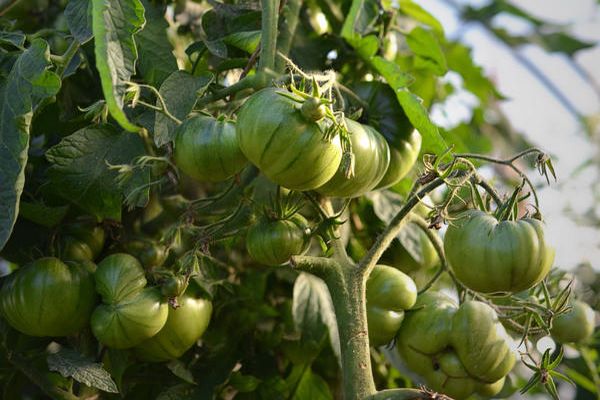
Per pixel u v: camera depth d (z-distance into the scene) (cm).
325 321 135
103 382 109
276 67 130
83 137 114
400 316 121
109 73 93
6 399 129
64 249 120
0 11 137
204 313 121
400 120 126
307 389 143
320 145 93
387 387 151
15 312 112
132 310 110
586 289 165
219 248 146
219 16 132
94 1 94
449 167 103
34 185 121
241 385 136
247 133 94
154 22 121
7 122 102
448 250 105
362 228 144
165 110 103
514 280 102
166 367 127
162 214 144
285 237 111
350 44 141
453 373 118
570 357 174
